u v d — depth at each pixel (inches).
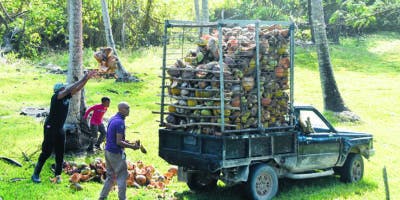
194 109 392.2
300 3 1785.2
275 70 410.0
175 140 410.6
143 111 784.3
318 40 851.4
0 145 528.4
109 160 366.3
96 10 1582.2
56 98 413.4
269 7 1771.7
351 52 1589.6
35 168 421.4
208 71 381.4
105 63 382.0
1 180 421.4
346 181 481.4
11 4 1509.6
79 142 506.6
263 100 402.9
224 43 408.2
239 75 387.5
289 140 424.5
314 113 472.7
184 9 1804.9
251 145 395.5
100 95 903.1
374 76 1298.0
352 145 472.7
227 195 420.8
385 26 1897.1
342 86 1154.7
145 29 1721.2
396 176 512.1
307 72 1299.2
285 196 423.2
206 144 388.8
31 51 1470.2
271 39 405.1
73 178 421.1
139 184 431.2
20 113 708.0
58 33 1517.0
